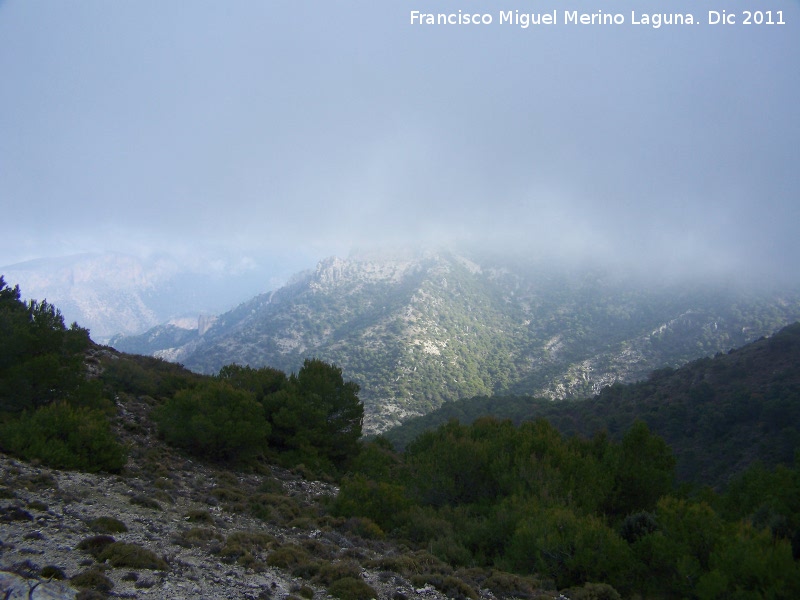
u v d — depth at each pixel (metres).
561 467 18.12
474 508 17.08
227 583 8.30
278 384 29.30
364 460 24.56
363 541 13.53
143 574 7.84
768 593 8.71
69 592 6.67
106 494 12.10
